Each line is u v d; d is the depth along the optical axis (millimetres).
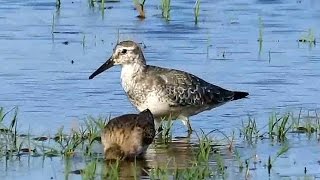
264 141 14758
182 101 15461
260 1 25141
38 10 23781
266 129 15398
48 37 21219
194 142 14945
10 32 21547
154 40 21109
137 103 15594
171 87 15391
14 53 19797
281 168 13367
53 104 16547
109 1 25156
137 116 14094
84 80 18062
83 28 22078
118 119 14039
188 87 15531
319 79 18453
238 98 16219
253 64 19375
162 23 22672
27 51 20000
